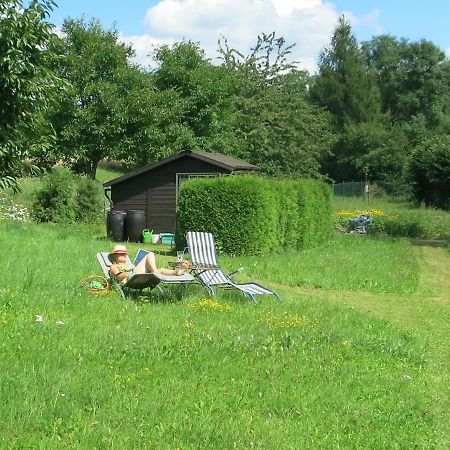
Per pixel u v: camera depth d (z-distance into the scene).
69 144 34.91
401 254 22.23
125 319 9.20
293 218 21.23
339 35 82.12
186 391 6.30
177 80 40.81
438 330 11.06
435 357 9.02
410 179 44.88
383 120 79.94
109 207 28.06
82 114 34.56
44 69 11.22
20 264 12.27
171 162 26.20
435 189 44.16
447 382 7.76
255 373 7.14
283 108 47.66
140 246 22.95
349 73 79.75
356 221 32.28
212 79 41.44
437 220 33.66
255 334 8.85
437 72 85.88
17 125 11.38
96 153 36.47
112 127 35.06
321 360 7.96
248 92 47.03
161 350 7.55
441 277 18.16
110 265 11.88
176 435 5.20
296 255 19.89
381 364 8.23
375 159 65.56
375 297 14.32
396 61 89.88
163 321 9.27
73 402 5.61
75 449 4.76
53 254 14.13
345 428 5.82
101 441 4.93
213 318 9.90
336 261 18.95
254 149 45.72
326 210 24.36
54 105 12.69
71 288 10.99
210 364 7.27
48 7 11.02
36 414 5.24
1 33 10.70
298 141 47.62
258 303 11.66
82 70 34.94
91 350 7.23
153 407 5.72
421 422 6.19
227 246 19.16
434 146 44.31
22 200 26.42
